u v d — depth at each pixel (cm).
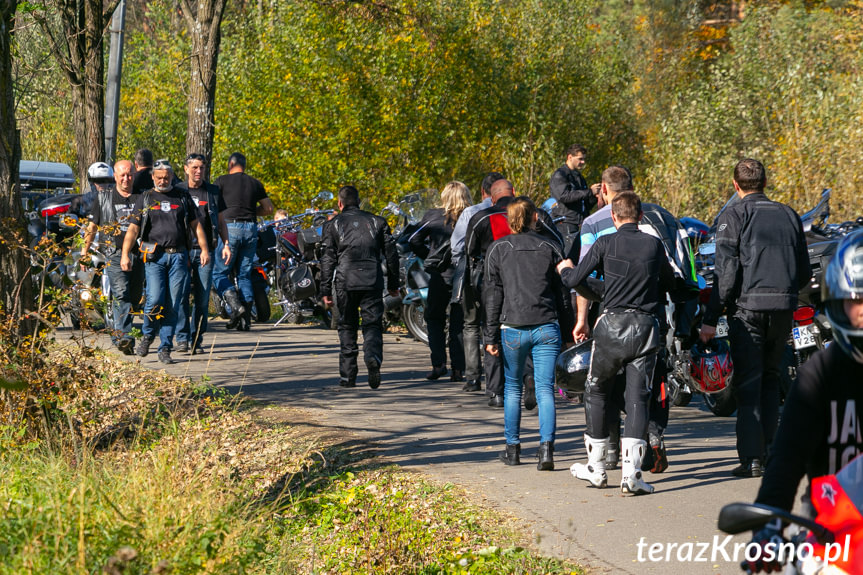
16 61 4297
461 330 2378
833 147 4138
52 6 4072
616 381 1561
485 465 1606
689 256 1554
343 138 4619
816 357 564
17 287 1584
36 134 6228
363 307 2244
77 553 942
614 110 6456
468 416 1980
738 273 1512
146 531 1058
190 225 2458
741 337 1512
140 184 2683
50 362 1616
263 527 1255
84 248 1819
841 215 4100
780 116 4650
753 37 5694
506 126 5422
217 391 2075
